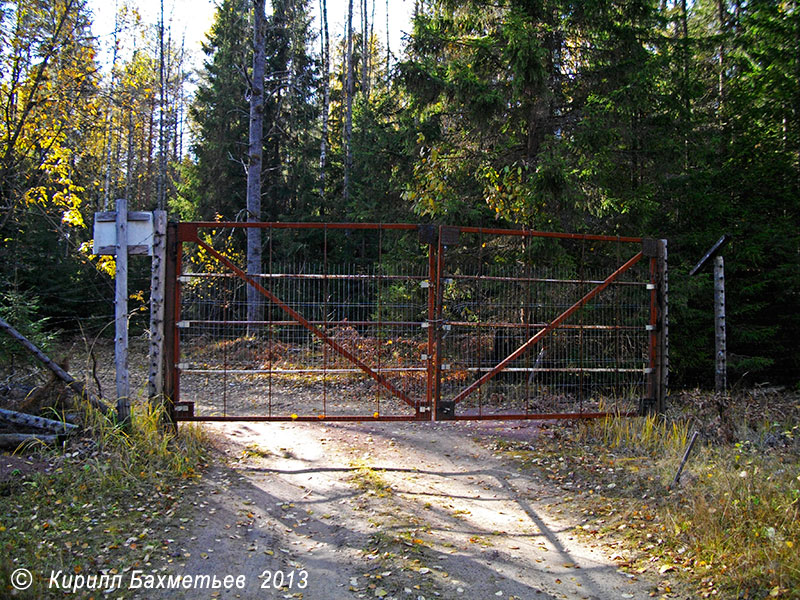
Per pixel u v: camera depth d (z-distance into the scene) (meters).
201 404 8.69
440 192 10.88
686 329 11.91
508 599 3.73
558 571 4.15
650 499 5.32
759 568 3.81
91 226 15.30
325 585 3.85
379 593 3.74
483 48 10.74
